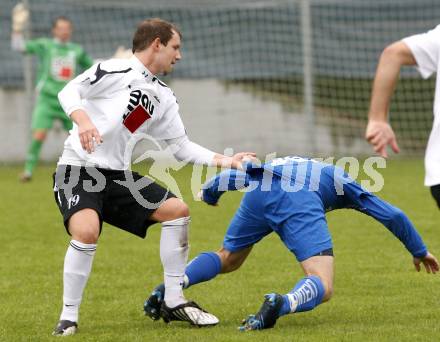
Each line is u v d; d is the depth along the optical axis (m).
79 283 14.95
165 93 16.05
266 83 52.03
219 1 53.28
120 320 16.30
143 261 22.62
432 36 13.10
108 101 15.36
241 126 51.62
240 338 14.20
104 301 18.05
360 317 16.11
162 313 15.69
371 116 13.06
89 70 15.32
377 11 52.28
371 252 23.28
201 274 16.09
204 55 52.28
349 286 19.06
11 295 18.59
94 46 52.69
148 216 15.46
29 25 49.09
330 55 52.38
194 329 15.30
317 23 52.59
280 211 15.26
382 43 52.16
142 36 15.50
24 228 27.98
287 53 52.31
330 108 51.72
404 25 52.09
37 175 43.34
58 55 39.94
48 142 50.31
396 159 48.88
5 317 16.53
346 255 22.88
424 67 13.14
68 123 40.47
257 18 53.16
